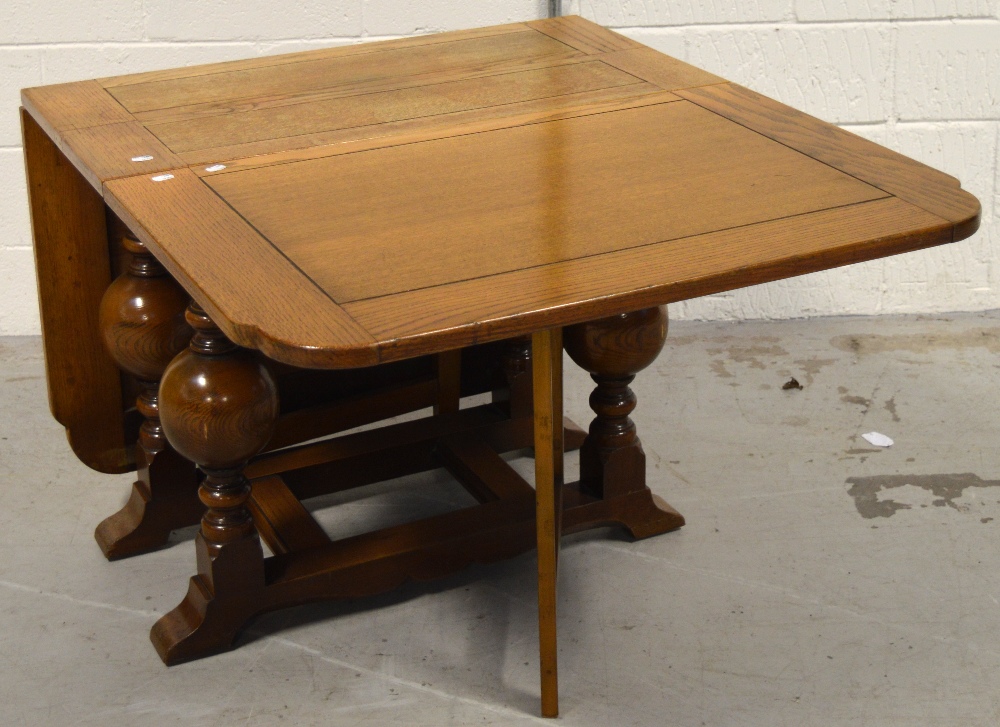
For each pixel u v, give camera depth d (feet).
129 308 6.03
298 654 5.72
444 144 5.34
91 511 6.87
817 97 8.77
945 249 9.03
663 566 6.28
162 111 5.85
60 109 5.88
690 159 5.10
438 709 5.33
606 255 4.22
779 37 8.59
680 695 5.36
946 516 6.64
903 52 8.63
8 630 5.88
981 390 8.02
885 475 7.06
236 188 4.90
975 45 8.58
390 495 7.09
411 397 7.13
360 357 3.66
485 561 6.12
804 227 4.40
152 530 6.47
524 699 5.38
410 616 5.98
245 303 3.91
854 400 7.93
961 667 5.50
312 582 5.79
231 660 5.68
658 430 7.61
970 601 5.94
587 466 6.50
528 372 7.06
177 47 8.43
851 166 4.98
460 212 4.62
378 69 6.46
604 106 5.80
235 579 5.64
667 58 6.52
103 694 5.46
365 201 4.75
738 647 5.67
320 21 8.46
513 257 4.23
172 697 5.44
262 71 6.46
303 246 4.35
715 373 8.35
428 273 4.12
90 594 6.16
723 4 8.50
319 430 6.90
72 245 6.28
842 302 9.17
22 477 7.18
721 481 7.04
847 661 5.56
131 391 6.69
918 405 7.84
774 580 6.15
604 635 5.77
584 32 7.03
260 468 6.58
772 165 5.01
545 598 5.05
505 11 8.55
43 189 6.14
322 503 7.00
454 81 6.23
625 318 5.98
